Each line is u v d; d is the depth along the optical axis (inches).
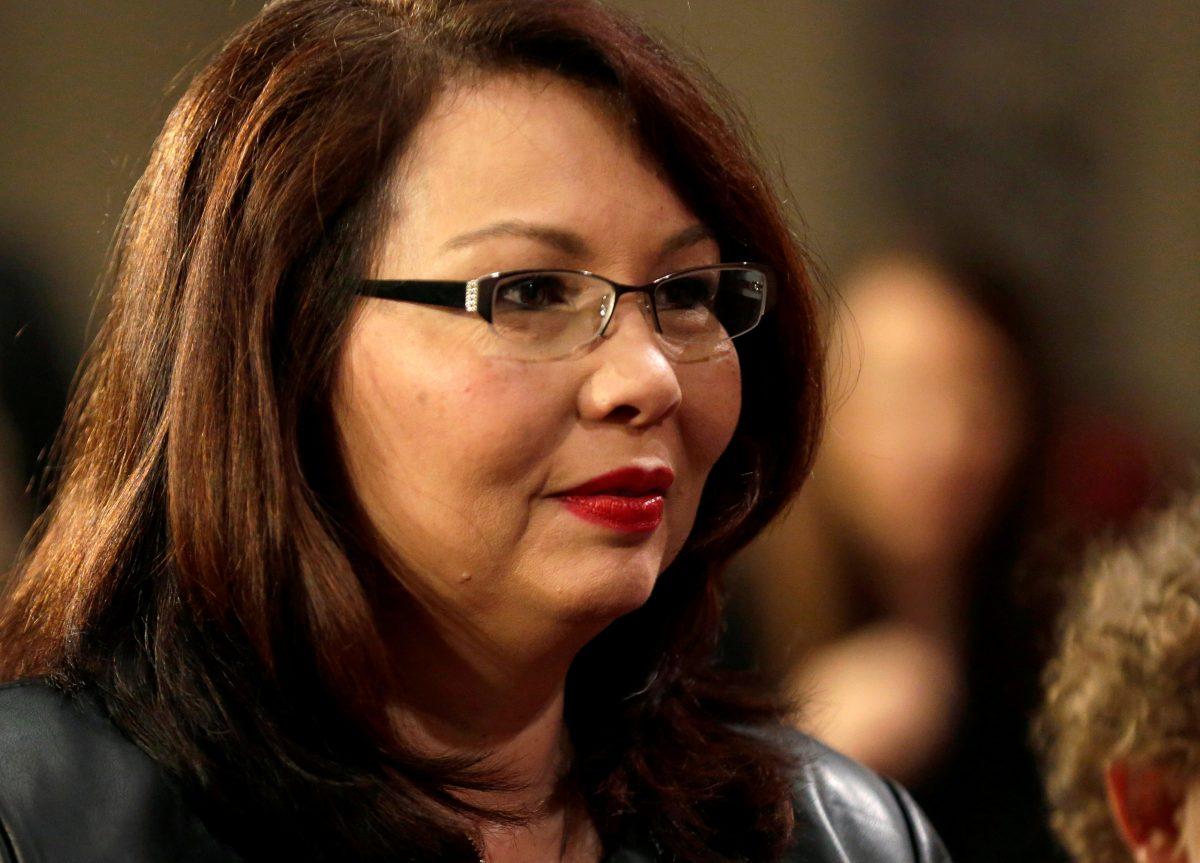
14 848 86.9
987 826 164.2
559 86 91.4
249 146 91.7
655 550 93.7
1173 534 123.9
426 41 91.4
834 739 166.6
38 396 206.8
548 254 88.6
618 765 106.7
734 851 107.6
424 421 87.6
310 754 91.4
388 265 89.0
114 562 96.3
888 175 243.4
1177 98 247.9
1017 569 172.2
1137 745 113.8
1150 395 223.8
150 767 91.9
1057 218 238.2
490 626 92.7
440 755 97.7
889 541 173.8
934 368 176.1
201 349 91.7
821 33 253.8
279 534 89.4
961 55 240.5
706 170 95.1
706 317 96.7
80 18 241.0
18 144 237.1
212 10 244.7
